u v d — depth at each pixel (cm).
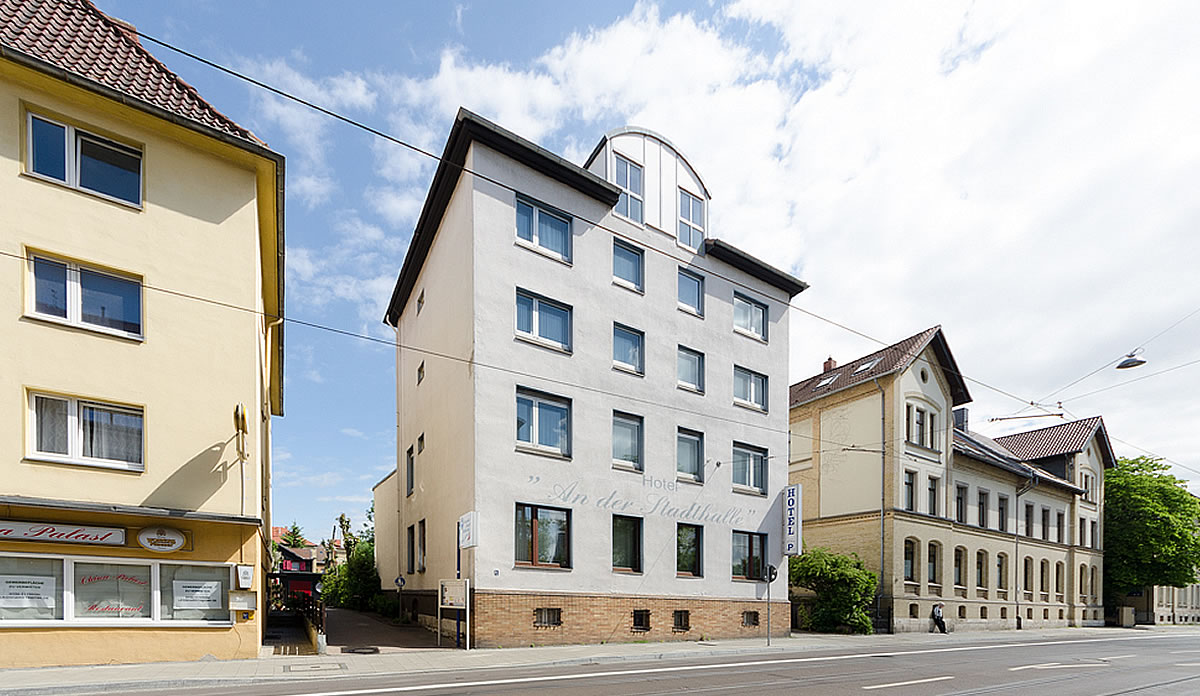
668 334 2214
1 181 1160
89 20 1436
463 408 1828
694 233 2384
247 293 1413
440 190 2058
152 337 1288
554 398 1917
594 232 2072
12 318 1151
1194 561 4353
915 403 3072
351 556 3681
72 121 1241
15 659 1111
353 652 1501
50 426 1184
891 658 1695
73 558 1172
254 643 1321
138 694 979
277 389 2653
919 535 2962
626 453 2061
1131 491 4559
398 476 2836
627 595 1945
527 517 1803
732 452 2348
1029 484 3706
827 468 3209
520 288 1878
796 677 1276
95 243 1243
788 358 2611
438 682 1118
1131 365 1967
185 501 1282
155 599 1241
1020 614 3556
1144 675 1480
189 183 1368
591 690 1063
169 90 1416
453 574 1834
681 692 1062
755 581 2309
